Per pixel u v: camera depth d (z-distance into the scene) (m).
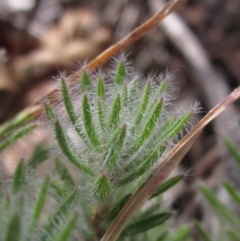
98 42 0.37
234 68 0.33
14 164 0.16
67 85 0.14
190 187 0.26
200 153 0.29
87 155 0.14
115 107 0.14
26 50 0.36
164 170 0.15
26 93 0.35
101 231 0.15
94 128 0.14
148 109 0.14
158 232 0.18
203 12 0.35
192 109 0.14
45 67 0.36
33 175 0.15
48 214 0.15
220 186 0.24
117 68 0.14
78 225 0.15
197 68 0.32
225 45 0.34
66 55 0.36
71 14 0.39
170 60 0.34
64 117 0.14
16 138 0.17
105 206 0.15
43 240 0.13
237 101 0.29
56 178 0.16
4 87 0.34
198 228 0.19
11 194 0.13
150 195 0.15
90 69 0.19
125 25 0.37
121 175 0.14
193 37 0.33
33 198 0.14
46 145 0.17
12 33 0.37
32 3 0.39
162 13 0.19
